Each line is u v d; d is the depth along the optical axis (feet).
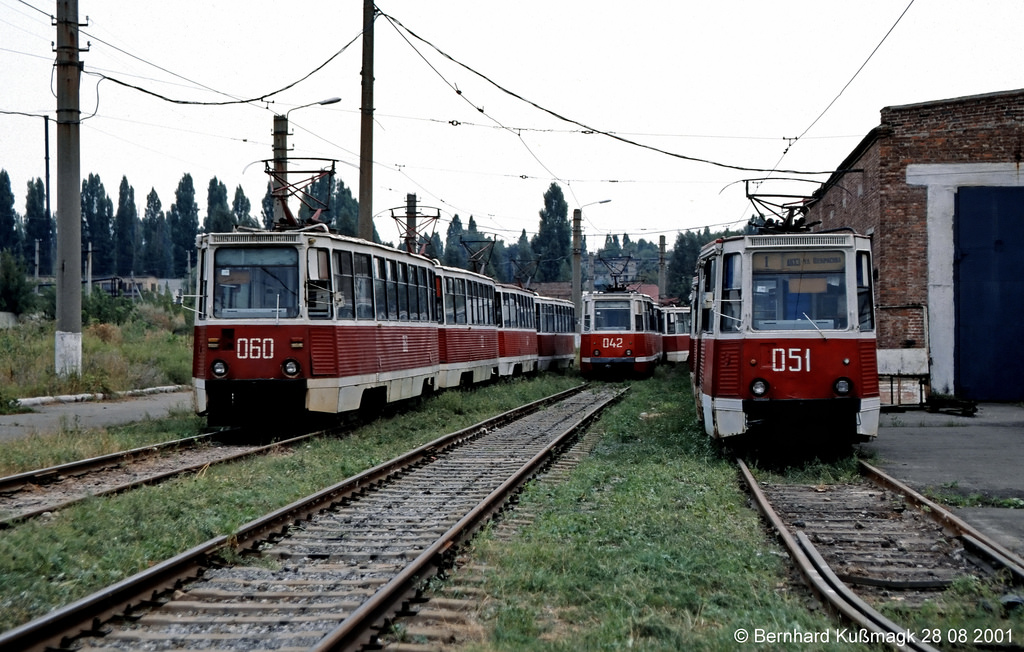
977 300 66.39
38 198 362.12
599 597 20.10
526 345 110.83
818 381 39.68
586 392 92.89
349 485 32.89
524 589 20.80
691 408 67.62
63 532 24.62
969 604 20.12
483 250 109.09
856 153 74.49
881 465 40.19
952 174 66.49
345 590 20.65
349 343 50.26
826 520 29.19
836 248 40.55
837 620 18.67
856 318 40.01
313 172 64.03
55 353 67.62
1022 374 65.98
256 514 28.45
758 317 40.47
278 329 46.96
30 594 19.44
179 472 34.99
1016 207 65.92
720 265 41.98
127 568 22.03
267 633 17.80
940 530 27.35
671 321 158.71
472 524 26.58
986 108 66.13
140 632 17.83
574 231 137.80
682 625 18.38
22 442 41.19
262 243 47.65
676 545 24.41
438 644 17.17
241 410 48.03
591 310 114.42
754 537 26.22
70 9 63.00
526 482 35.19
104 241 375.66
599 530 26.11
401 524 27.86
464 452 45.32
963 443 47.06
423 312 66.90
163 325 140.67
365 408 58.29
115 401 68.23
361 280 53.26
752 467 39.34
